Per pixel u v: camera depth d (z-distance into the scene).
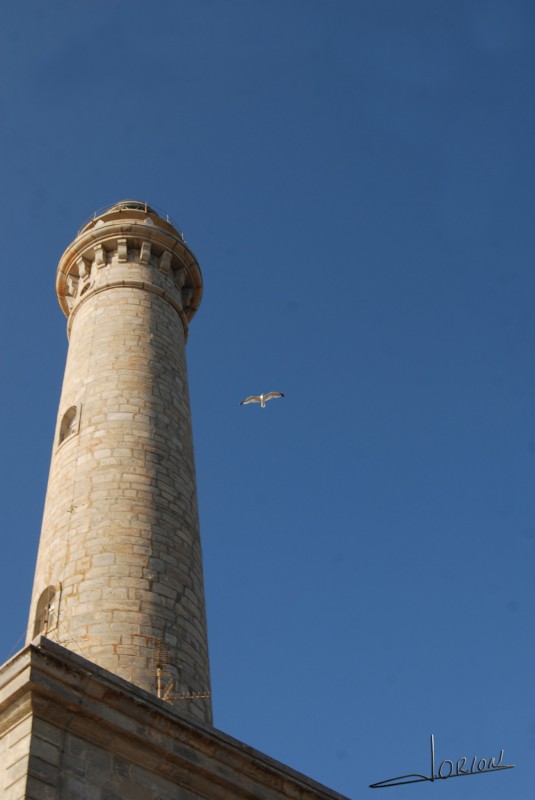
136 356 32.97
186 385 33.97
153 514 28.19
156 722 20.20
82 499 28.28
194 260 38.66
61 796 18.23
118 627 25.19
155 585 26.48
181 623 26.22
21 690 18.89
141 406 31.23
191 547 28.47
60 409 32.28
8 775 18.36
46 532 28.48
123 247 36.97
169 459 30.16
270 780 21.34
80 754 19.08
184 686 24.89
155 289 36.16
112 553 26.78
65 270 38.12
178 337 35.34
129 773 19.59
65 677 19.31
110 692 19.73
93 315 34.84
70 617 25.52
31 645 19.25
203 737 20.64
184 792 20.22
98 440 29.88
